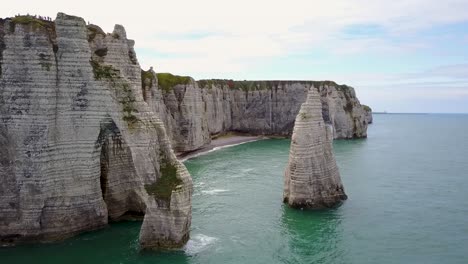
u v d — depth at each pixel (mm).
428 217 51562
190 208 42625
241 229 47094
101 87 42281
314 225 48438
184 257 38812
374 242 43312
